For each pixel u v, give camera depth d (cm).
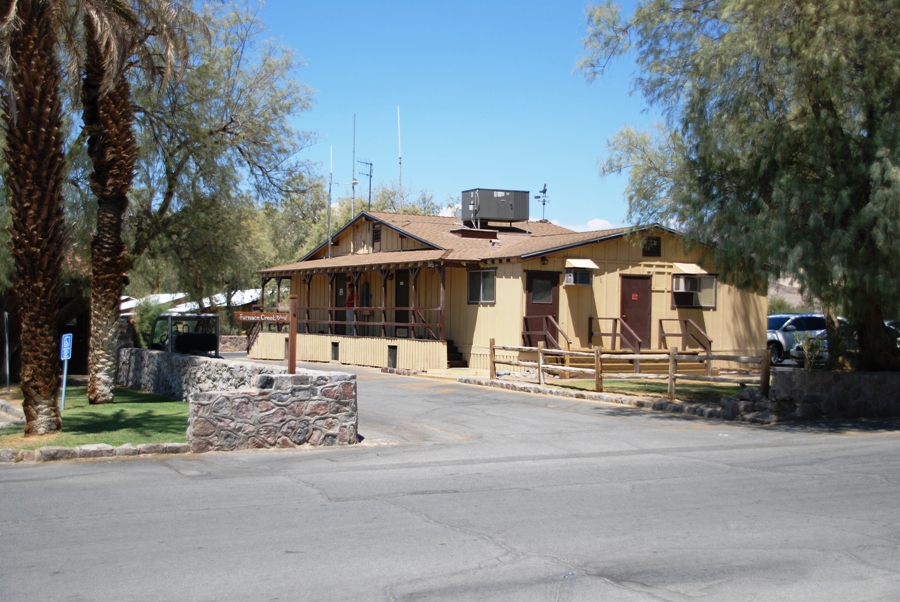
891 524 739
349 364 2862
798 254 1331
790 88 1426
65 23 1329
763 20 1393
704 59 1464
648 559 630
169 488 881
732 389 1908
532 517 760
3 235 1777
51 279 1195
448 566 612
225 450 1131
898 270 1324
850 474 977
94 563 614
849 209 1368
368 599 541
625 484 916
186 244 2230
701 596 549
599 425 1430
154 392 1986
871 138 1366
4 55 1135
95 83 1569
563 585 570
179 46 1513
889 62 1331
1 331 2269
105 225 1634
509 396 1859
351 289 3162
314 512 775
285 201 2408
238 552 645
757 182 1488
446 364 2439
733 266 1612
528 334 2312
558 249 2325
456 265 2509
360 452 1145
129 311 3002
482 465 1042
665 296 2528
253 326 3391
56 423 1225
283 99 2300
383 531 709
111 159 1600
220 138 2175
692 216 1580
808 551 653
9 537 682
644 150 2361
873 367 1611
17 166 1162
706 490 884
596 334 2400
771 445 1213
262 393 1157
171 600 538
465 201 3073
